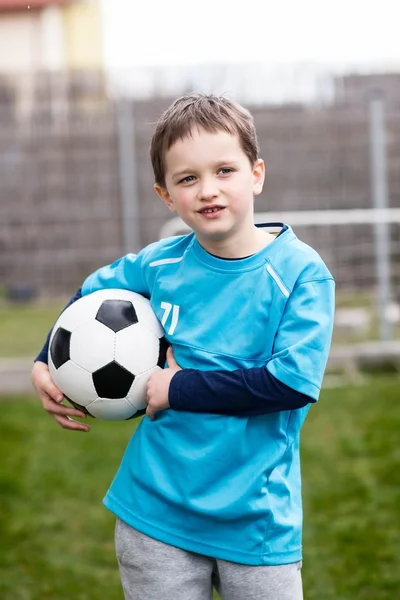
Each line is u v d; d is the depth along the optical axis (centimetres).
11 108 770
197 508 181
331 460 422
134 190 722
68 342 203
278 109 754
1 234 771
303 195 762
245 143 182
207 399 179
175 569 184
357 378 608
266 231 197
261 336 182
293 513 188
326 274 184
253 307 183
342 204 759
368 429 472
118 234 770
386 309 623
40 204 770
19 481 400
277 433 185
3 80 766
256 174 190
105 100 768
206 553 183
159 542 185
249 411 180
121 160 725
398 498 367
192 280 190
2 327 780
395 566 301
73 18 1661
